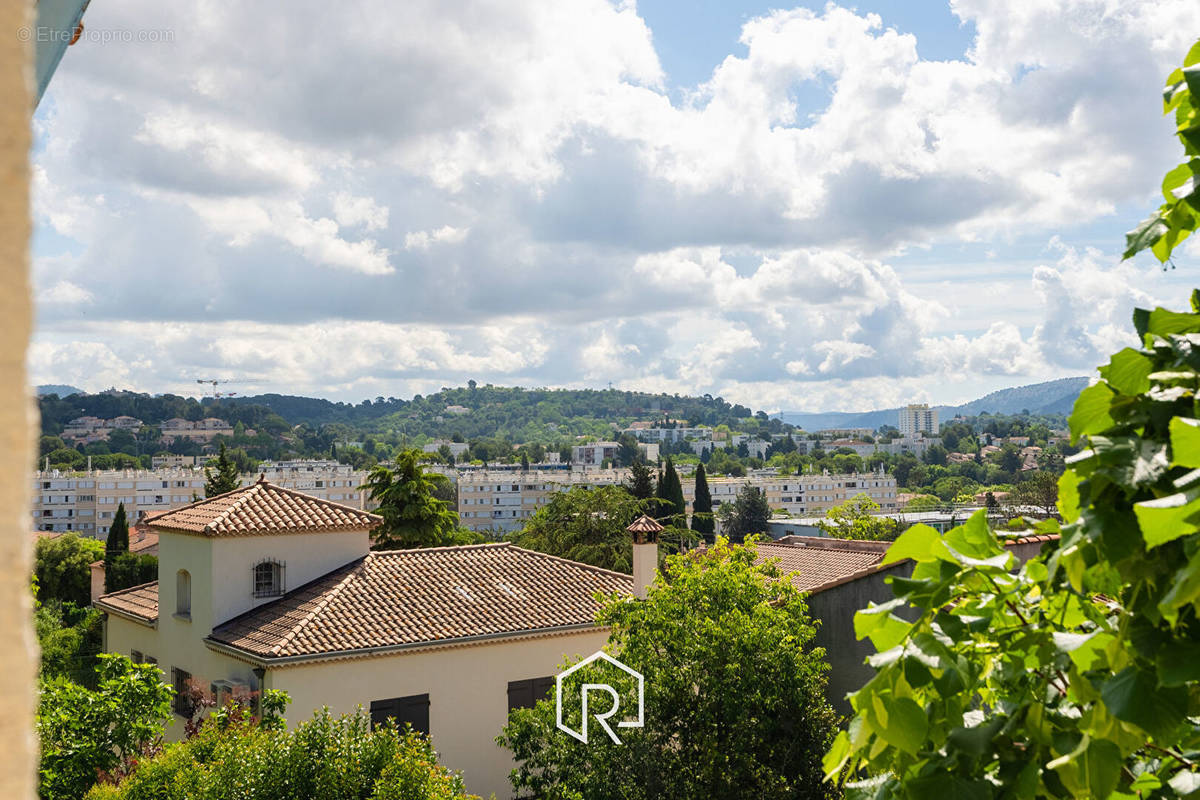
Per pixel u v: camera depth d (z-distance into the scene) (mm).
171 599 25438
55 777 12805
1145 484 1946
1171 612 1846
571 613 23969
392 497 40031
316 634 21125
